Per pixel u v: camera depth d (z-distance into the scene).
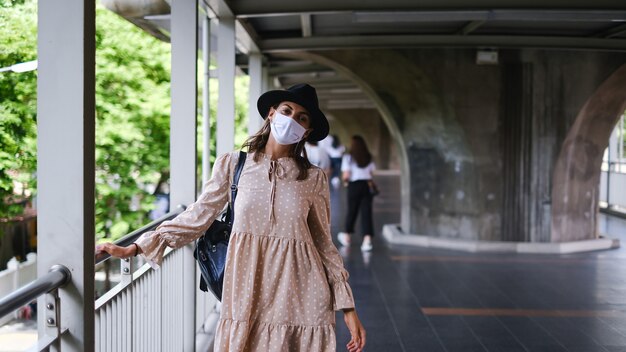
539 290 6.84
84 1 2.18
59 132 2.20
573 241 9.50
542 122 9.19
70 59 2.19
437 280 7.32
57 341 2.19
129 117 11.91
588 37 8.09
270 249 2.37
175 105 4.31
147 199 12.82
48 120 2.20
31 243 12.40
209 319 5.41
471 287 6.97
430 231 9.93
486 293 6.69
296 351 2.39
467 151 9.38
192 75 4.31
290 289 2.36
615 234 11.14
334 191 18.22
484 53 8.85
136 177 12.51
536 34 8.20
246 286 2.35
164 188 13.50
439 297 6.51
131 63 11.87
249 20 7.55
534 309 6.05
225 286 2.36
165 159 12.30
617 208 14.27
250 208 2.37
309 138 2.50
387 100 9.96
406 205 10.31
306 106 2.38
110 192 11.91
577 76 9.11
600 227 12.09
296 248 2.37
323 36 8.50
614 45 8.12
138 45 11.87
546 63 9.10
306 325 2.38
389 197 17.53
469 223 9.51
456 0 5.95
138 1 5.37
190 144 4.30
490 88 9.17
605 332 5.34
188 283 4.21
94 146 2.31
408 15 6.37
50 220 2.21
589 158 9.54
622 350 4.88
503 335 5.23
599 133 9.48
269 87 13.09
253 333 2.38
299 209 2.38
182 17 4.31
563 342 5.05
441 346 4.93
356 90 18.47
